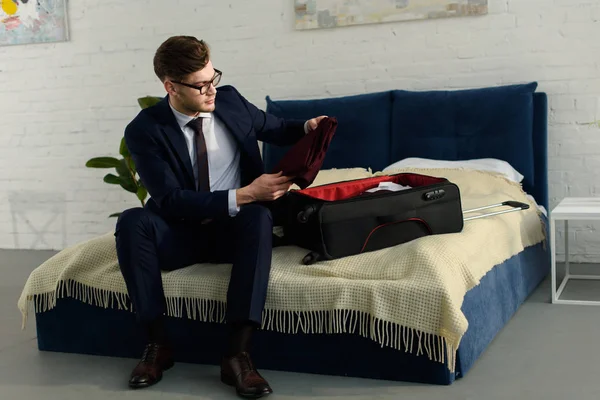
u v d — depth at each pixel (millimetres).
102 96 4656
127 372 2371
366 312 2129
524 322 2736
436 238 2369
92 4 4602
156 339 2295
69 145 4754
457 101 3775
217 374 2299
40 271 2615
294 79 4270
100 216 4754
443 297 2029
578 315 2805
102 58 4625
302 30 4227
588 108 3744
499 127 3686
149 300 2254
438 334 2035
